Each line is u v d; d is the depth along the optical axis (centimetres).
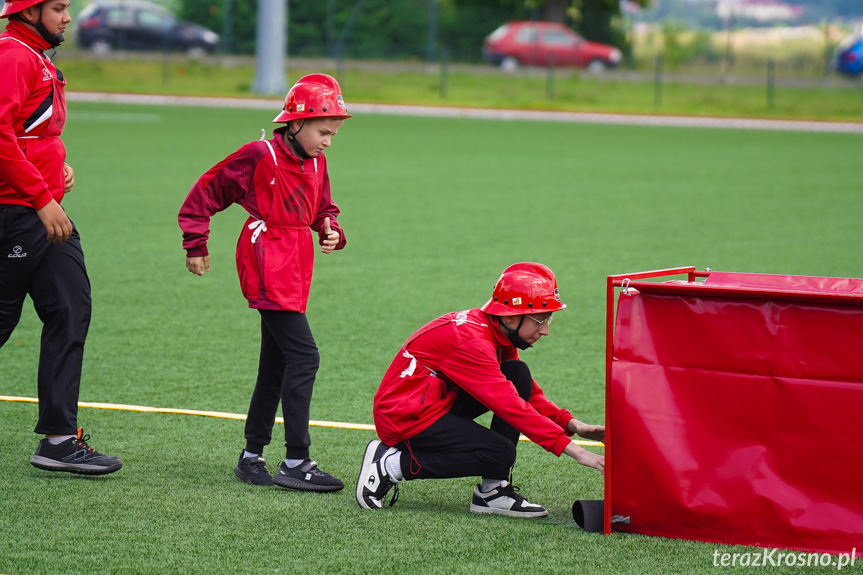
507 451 893
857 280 891
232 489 956
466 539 838
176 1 10438
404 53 9444
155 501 917
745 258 2242
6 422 1148
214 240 2423
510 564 786
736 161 4441
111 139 4647
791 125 6781
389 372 921
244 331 1588
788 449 794
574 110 7631
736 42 11044
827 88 8538
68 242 983
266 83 8000
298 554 802
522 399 891
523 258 2217
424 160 4222
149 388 1291
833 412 778
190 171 3612
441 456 901
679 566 780
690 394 813
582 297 1862
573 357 1474
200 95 7850
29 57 933
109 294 1820
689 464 815
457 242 2400
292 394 960
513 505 900
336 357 1460
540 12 9994
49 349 976
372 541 831
